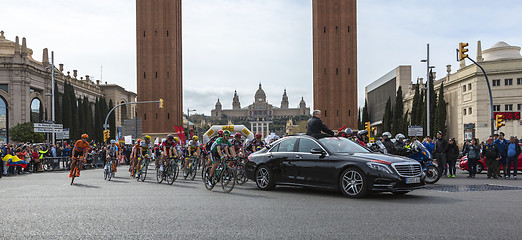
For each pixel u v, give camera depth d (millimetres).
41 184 16625
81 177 21172
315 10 71938
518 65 53562
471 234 6336
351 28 69125
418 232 6504
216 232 6625
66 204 10102
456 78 62688
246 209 9000
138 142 20406
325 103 69250
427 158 15656
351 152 11727
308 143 12414
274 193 12312
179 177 20219
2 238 6395
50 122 36156
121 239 6230
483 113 55031
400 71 89688
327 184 11570
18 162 23797
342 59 69125
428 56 39625
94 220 7797
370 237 6199
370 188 10609
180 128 34312
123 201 10602
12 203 10375
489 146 18922
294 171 12414
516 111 53219
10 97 60531
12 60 60812
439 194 11711
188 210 8914
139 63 68125
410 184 10602
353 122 68750
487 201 10000
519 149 18281
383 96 102500
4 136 60094
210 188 13469
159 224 7332
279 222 7418
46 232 6781
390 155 11438
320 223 7297
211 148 13289
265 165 13281
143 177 18047
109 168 18906
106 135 42938
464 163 23641
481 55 56094
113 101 93875
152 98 67875
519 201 9977
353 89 69000
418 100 62688
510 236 6195
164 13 68500
